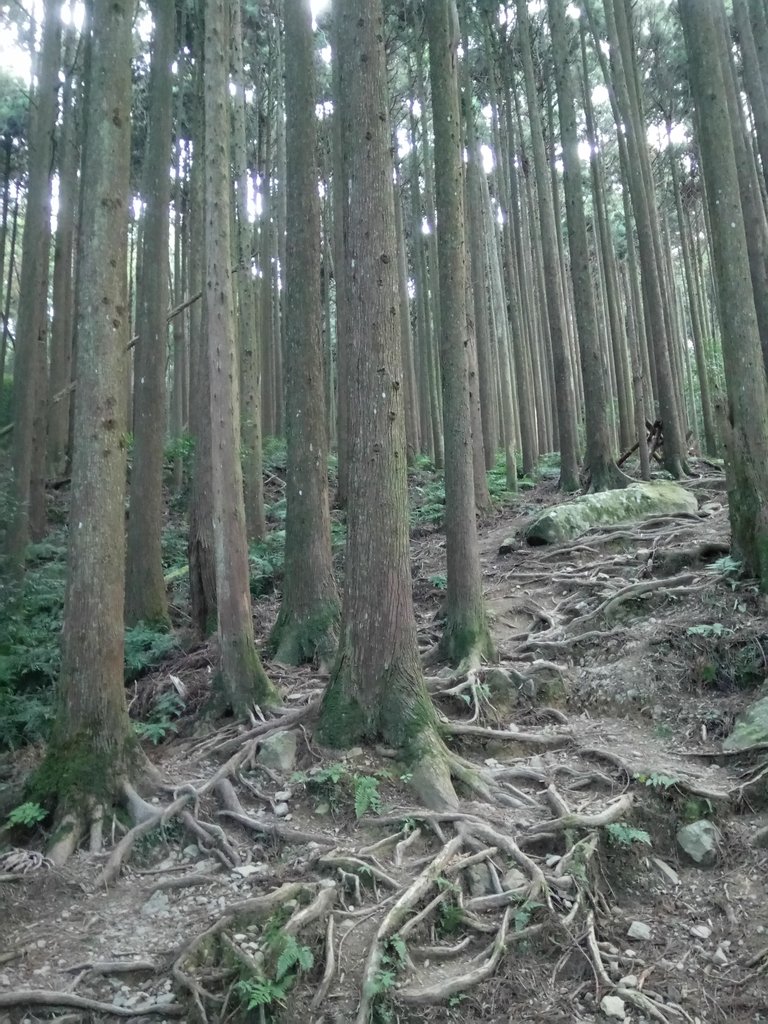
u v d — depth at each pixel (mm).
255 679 7480
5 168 29750
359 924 4422
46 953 4258
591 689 7574
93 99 5996
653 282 15227
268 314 24781
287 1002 3818
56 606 11328
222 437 7555
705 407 23375
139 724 7633
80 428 5906
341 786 5781
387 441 6438
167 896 4824
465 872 4867
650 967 4293
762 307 11750
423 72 23094
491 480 18375
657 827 5492
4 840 5328
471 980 4039
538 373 27000
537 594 9953
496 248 25281
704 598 8172
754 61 12258
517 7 17938
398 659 6363
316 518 9258
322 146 26109
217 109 7617
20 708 8188
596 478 13688
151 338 11000
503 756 6512
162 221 11203
